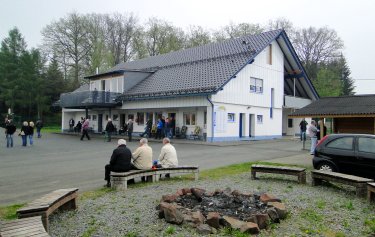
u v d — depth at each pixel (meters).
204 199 7.29
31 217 5.61
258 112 31.05
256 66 30.66
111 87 35.69
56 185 10.31
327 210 7.52
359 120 17.05
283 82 34.44
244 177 11.70
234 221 5.95
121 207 7.45
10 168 13.70
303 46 60.25
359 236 5.95
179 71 32.56
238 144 24.83
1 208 7.57
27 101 57.03
